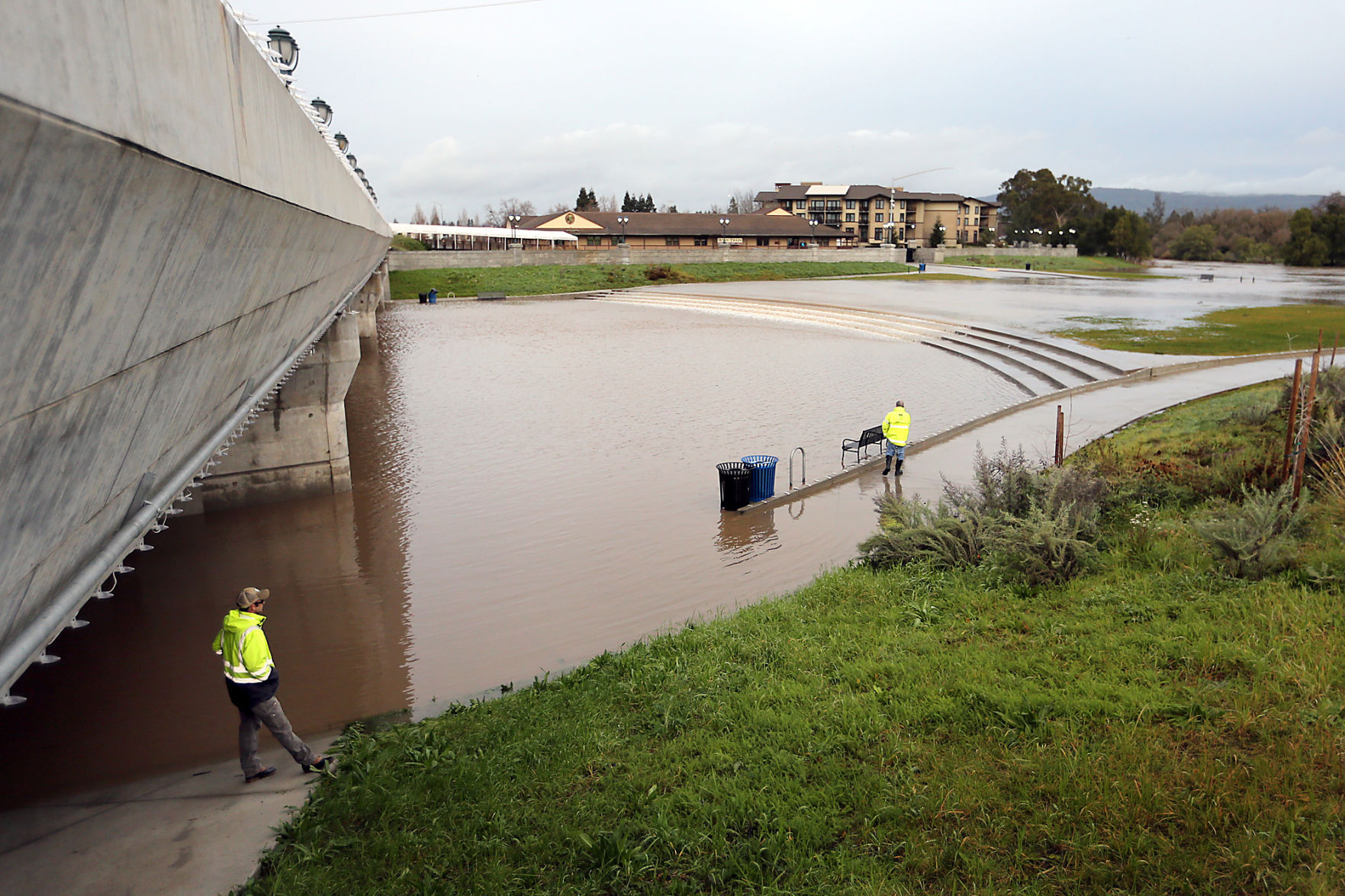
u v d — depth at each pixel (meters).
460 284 79.12
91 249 3.03
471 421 25.62
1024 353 35.81
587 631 11.09
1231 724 6.10
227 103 4.60
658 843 5.64
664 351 40.69
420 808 6.47
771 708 7.37
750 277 88.69
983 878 4.92
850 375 32.72
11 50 2.13
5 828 7.13
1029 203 155.88
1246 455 13.44
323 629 11.66
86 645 11.32
